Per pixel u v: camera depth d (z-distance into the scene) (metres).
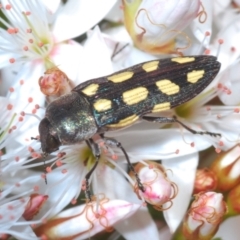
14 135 0.07
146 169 0.07
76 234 0.07
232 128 0.07
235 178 0.07
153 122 0.07
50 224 0.07
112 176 0.07
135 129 0.07
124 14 0.07
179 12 0.07
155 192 0.07
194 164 0.07
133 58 0.07
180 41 0.07
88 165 0.07
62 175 0.07
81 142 0.07
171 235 0.07
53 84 0.07
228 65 0.07
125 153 0.07
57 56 0.07
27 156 0.07
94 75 0.07
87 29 0.07
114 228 0.07
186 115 0.07
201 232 0.07
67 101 0.07
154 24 0.07
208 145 0.07
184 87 0.07
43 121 0.07
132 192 0.07
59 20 0.07
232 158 0.07
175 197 0.07
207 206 0.07
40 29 0.07
